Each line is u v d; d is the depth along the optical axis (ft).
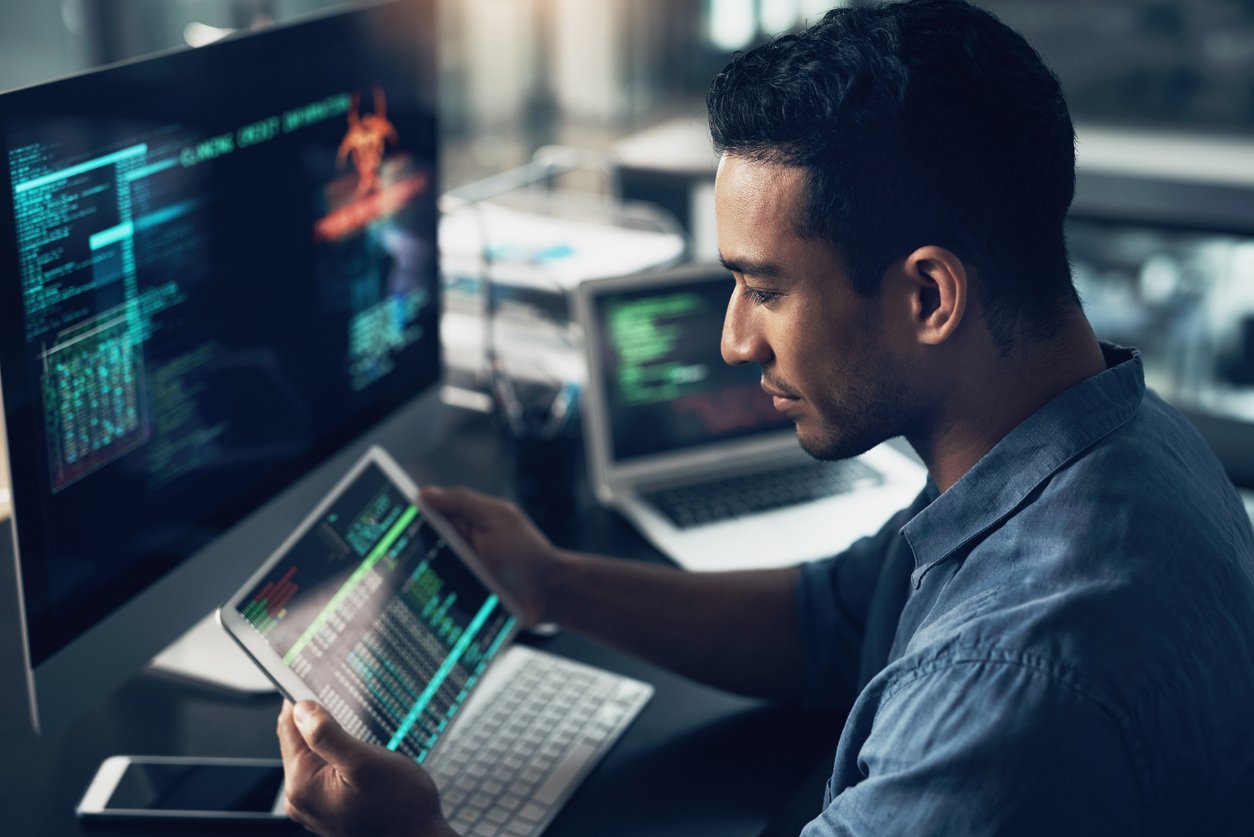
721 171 2.67
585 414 5.24
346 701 3.16
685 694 3.90
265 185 3.76
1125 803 2.25
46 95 2.91
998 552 2.60
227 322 3.69
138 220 3.27
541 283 5.80
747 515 4.94
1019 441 2.64
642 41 9.78
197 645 4.01
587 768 3.49
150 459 3.43
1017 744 2.23
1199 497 2.66
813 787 3.12
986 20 2.57
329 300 4.16
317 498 4.23
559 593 3.87
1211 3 9.10
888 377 2.65
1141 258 9.64
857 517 4.95
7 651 3.95
